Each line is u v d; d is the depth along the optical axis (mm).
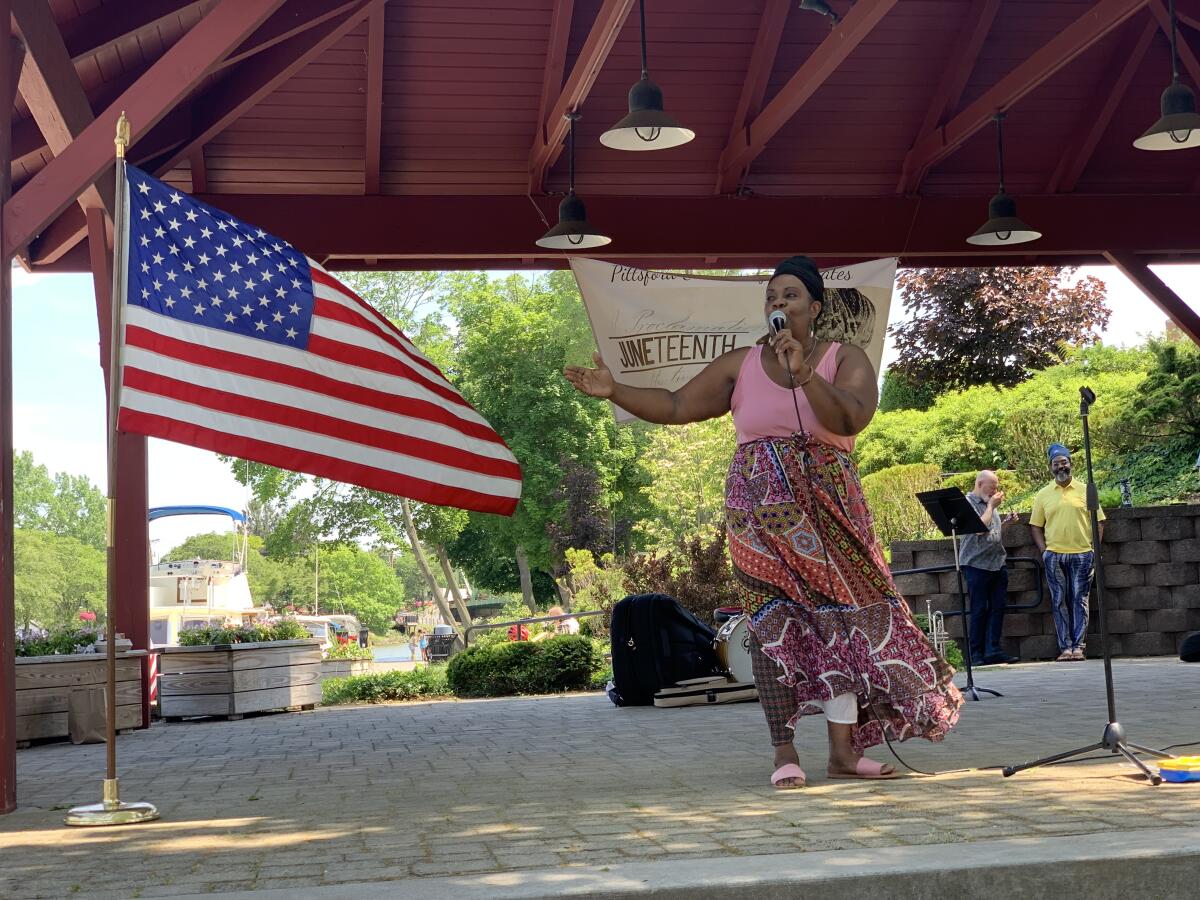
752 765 4949
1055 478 12031
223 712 9875
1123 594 12438
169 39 8234
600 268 9227
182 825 3850
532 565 38656
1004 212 9273
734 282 9258
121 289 4398
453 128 10203
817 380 3945
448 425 5391
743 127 10242
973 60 10078
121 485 9203
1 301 4562
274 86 8758
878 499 17141
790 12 9781
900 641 4078
